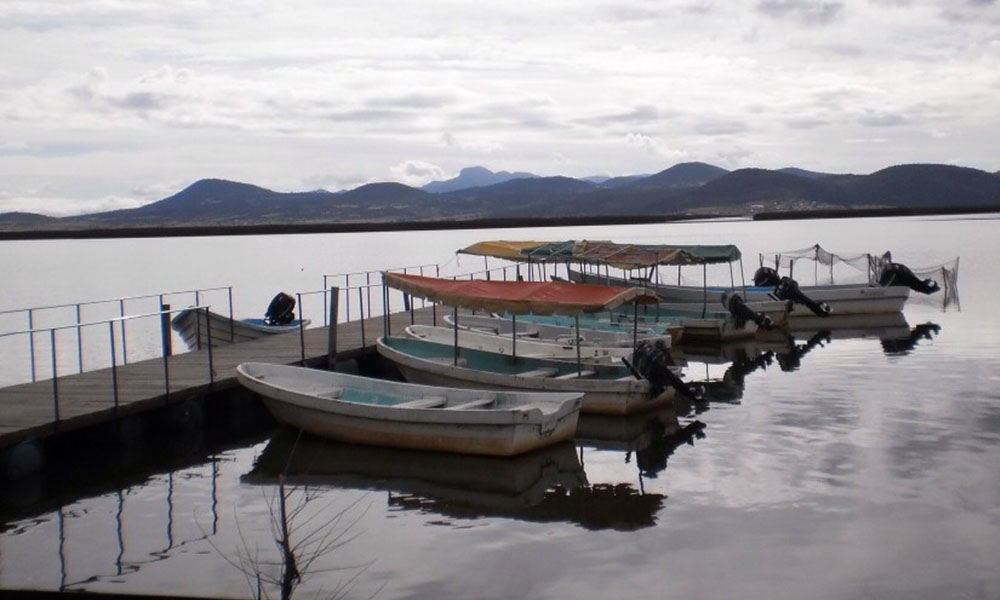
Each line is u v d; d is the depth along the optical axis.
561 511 14.42
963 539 12.76
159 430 19.53
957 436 17.88
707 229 166.75
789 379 24.64
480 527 13.77
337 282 63.22
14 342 36.41
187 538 13.52
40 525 14.19
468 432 17.28
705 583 11.57
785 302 34.50
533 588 11.55
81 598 11.29
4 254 123.44
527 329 28.73
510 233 155.75
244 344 26.44
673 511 14.24
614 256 32.91
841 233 123.31
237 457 18.11
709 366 27.41
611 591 11.41
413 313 33.56
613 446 18.22
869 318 37.03
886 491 14.76
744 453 17.33
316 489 15.87
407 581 11.80
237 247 135.12
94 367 29.64
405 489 15.79
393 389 19.28
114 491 15.96
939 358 26.94
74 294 56.91
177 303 51.00
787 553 12.43
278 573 12.04
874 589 11.30
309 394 18.73
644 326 29.86
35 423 16.36
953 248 81.00
